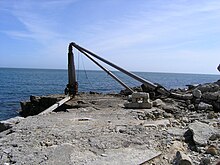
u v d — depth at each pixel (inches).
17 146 247.9
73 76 683.4
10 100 1318.9
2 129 353.7
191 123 323.9
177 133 287.6
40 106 753.0
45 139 267.9
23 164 206.1
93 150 236.7
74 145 249.0
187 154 231.9
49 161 211.2
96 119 371.2
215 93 489.7
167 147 245.8
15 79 3174.2
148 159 216.4
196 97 513.3
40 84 2418.8
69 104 563.2
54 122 350.0
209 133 269.7
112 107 496.1
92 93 753.0
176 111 452.8
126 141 260.7
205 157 219.1
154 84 596.7
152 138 270.7
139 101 474.3
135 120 363.3
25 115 808.3
